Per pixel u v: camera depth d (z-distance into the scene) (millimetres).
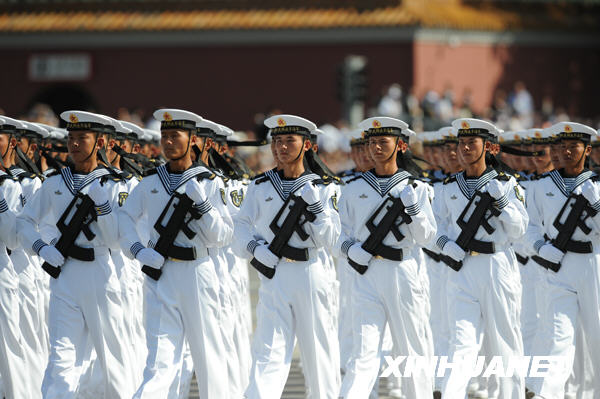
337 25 110188
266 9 114188
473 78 114188
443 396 30000
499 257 30906
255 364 28797
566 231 31328
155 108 116688
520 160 40219
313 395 29109
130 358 29828
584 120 117938
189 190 27703
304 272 28812
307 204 28609
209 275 28391
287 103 113812
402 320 29688
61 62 117812
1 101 118938
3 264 30250
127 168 32250
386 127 30047
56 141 38875
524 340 36031
